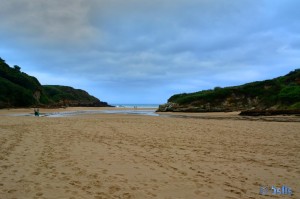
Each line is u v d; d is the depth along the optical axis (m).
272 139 14.77
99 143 13.02
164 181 7.39
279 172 8.40
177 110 62.81
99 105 138.00
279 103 52.53
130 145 12.64
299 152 11.35
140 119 31.03
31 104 85.62
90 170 8.30
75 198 5.99
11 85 86.06
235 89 68.75
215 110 59.28
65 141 13.34
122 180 7.40
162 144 13.07
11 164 8.72
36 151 10.79
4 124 21.69
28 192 6.31
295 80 63.44
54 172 7.98
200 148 12.16
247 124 23.36
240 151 11.54
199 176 7.90
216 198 6.19
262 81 68.75
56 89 148.38
